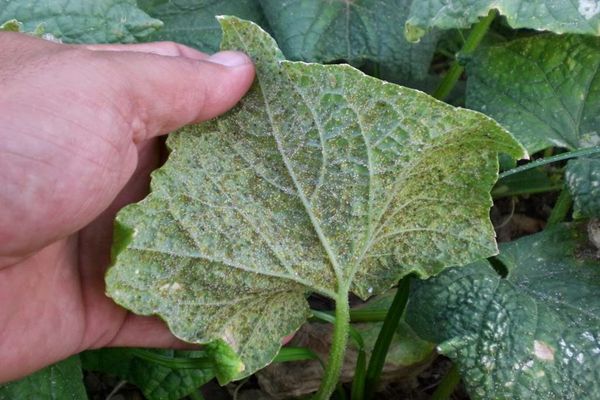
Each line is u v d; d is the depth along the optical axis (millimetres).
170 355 517
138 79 405
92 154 392
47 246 420
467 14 497
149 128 421
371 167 430
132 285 418
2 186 377
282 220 438
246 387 578
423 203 444
